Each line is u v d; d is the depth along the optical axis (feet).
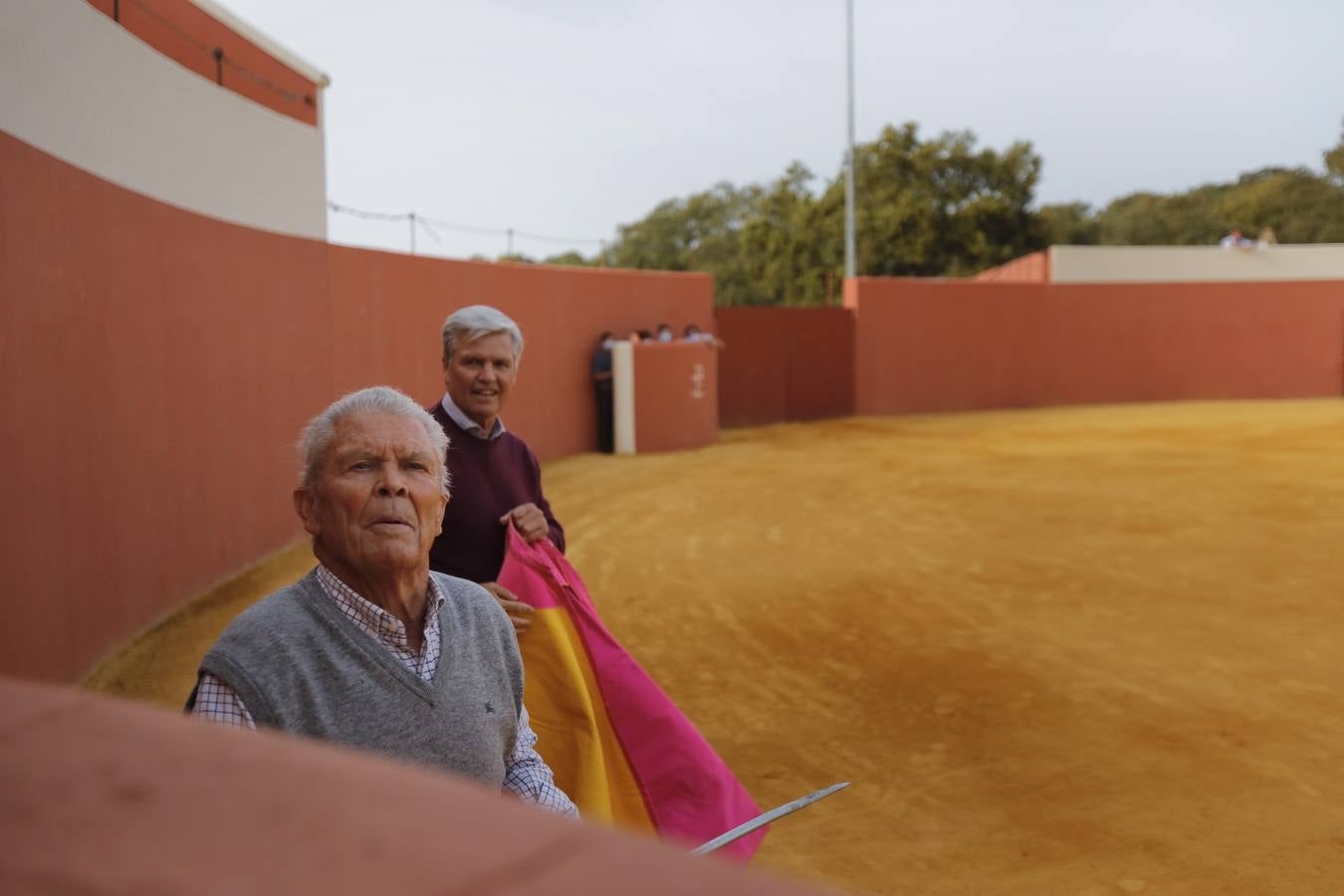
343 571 6.56
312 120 34.78
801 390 74.54
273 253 30.48
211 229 26.35
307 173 33.22
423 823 1.26
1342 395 87.51
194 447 24.84
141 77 22.88
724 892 1.13
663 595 25.54
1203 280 85.92
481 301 47.26
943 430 66.54
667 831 9.45
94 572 19.27
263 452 29.40
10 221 16.47
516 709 6.97
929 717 17.39
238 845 1.18
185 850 1.16
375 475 6.55
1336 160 137.18
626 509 37.63
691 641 21.88
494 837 1.24
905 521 34.22
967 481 42.80
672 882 1.14
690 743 9.59
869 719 17.39
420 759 6.32
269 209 30.35
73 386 18.62
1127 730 16.61
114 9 24.22
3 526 15.70
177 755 1.39
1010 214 121.80
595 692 9.68
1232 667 19.48
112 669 19.16
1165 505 36.17
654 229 170.81
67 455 18.24
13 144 16.72
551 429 52.85
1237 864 12.44
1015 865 12.58
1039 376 83.66
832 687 18.93
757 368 72.49
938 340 79.77
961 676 19.26
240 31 30.63
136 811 1.24
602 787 9.47
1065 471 45.32
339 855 1.17
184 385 24.36
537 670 9.68
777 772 15.42
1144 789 14.49
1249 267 86.22
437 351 43.98
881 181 125.39
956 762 15.61
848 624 22.74
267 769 1.38
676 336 63.57
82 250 19.34
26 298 16.90
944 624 22.54
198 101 25.94
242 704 6.06
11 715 1.48
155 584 22.43
